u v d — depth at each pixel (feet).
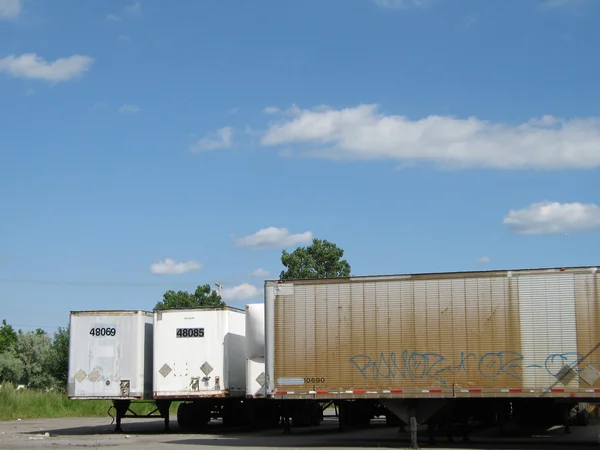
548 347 67.26
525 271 68.80
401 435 87.97
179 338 93.40
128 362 94.89
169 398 92.53
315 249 224.94
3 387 147.54
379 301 72.43
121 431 97.71
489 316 69.15
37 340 328.49
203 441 80.59
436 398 70.79
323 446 72.69
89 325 96.12
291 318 74.54
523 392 67.26
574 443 73.36
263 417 103.60
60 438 87.35
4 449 71.67
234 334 94.38
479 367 68.74
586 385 65.92
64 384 245.45
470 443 74.18
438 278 71.10
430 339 70.44
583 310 66.90
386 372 71.20
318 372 73.05
